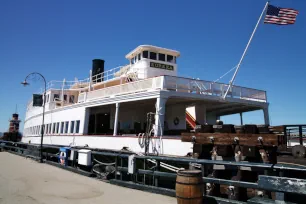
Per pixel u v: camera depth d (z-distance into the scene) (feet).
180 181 20.02
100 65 86.22
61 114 67.82
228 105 53.26
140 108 62.85
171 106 57.57
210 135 24.89
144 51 61.57
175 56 65.51
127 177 36.14
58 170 44.96
